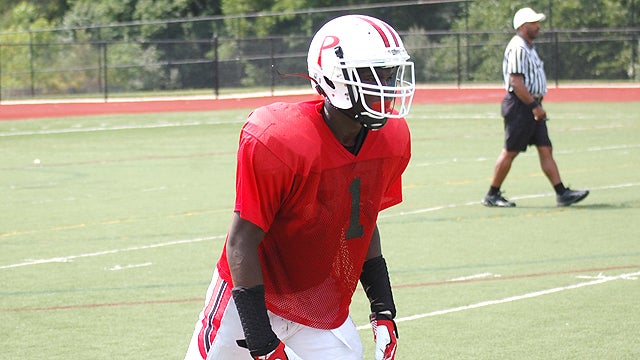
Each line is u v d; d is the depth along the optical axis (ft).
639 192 111.75
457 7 364.79
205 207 107.96
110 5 410.11
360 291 69.77
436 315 62.54
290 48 358.23
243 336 34.53
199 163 150.41
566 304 64.44
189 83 359.66
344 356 35.42
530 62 100.01
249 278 32.71
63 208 108.99
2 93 348.18
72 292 70.23
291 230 33.78
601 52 342.23
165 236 91.30
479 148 162.71
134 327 61.16
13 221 100.94
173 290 70.54
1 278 74.90
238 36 380.58
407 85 33.30
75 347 57.11
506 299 66.08
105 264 79.46
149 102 311.68
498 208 103.04
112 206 109.70
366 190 33.94
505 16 355.36
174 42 333.01
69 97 344.90
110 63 363.15
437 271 74.64
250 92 344.90
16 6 453.17
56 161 156.87
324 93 32.89
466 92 315.37
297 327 35.29
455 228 92.07
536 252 80.53
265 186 32.19
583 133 183.11
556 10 349.61
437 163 143.84
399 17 374.63
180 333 59.77
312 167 32.40
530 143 102.42
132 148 175.73
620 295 66.44
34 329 61.00
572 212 99.45
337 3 387.14
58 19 441.68
